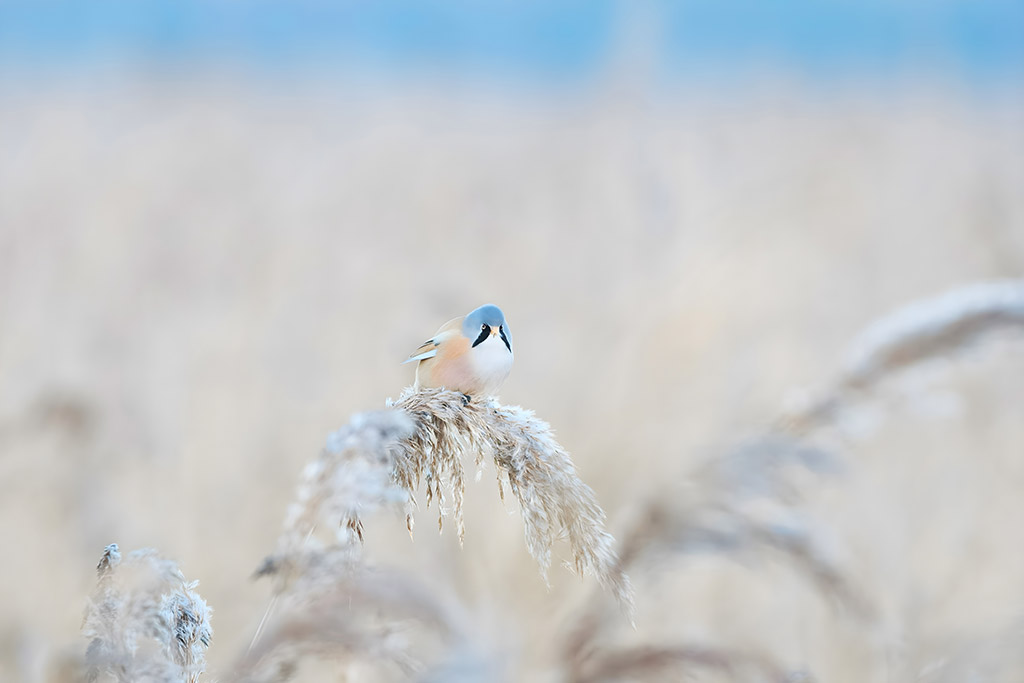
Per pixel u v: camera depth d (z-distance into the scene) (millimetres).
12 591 9742
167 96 33500
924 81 29781
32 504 11445
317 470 4824
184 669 4570
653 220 14680
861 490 12094
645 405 10789
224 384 14094
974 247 21984
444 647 5578
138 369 14766
